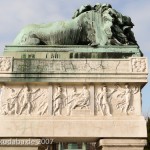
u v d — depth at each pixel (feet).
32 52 48.65
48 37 50.37
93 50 48.96
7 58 47.34
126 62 47.39
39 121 45.32
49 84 47.16
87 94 46.80
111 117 45.93
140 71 46.83
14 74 46.68
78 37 50.80
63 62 47.29
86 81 46.55
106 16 52.13
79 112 46.19
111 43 50.21
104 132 45.01
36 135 44.75
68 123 45.21
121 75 46.68
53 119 45.55
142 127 45.42
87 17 52.29
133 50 49.19
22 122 45.32
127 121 45.57
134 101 46.93
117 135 44.91
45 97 46.93
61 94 46.96
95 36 51.26
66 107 46.52
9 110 46.24
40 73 46.73
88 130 45.01
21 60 47.42
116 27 51.88
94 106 46.44
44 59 47.47
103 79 46.68
